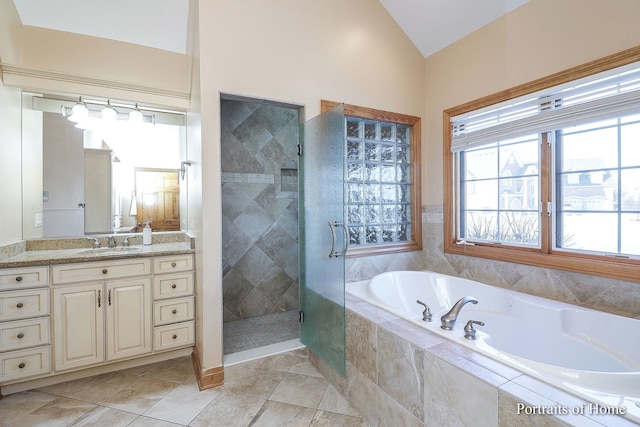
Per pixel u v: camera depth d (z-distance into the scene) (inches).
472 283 93.8
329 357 81.6
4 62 80.2
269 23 89.4
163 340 91.1
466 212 109.2
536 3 84.3
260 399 75.3
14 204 87.0
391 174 118.5
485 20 97.2
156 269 90.0
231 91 83.2
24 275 75.2
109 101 98.6
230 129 123.6
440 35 110.2
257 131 128.4
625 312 69.0
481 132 99.1
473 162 106.5
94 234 103.6
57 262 78.0
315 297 89.7
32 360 76.0
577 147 79.4
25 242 91.4
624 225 71.1
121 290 85.5
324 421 67.2
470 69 103.3
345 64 103.1
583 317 67.6
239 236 125.3
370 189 114.0
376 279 96.1
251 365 86.7
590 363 64.6
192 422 66.9
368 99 107.8
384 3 111.3
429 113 119.4
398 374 58.5
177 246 102.2
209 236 80.2
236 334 107.6
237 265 124.9
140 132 110.7
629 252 70.4
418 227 120.4
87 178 102.7
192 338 94.7
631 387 39.2
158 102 100.3
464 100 105.8
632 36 66.7
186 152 108.7
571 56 77.0
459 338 55.2
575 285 77.8
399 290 100.8
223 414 69.6
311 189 92.1
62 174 98.8
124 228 108.4
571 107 76.6
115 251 94.0
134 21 98.5
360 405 70.0
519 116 89.6
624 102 67.2
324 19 99.3
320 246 86.6
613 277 70.7
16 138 88.0
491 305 87.8
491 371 44.6
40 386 79.7
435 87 116.7
